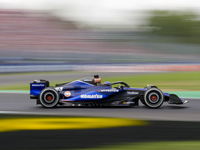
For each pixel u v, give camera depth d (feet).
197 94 140.36
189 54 554.46
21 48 483.51
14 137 54.13
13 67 267.18
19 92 142.92
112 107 92.22
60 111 83.76
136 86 182.29
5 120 70.23
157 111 84.64
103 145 49.26
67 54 476.54
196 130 60.59
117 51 526.98
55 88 91.20
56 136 55.01
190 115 78.38
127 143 50.62
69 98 89.51
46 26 586.86
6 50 463.83
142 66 318.04
